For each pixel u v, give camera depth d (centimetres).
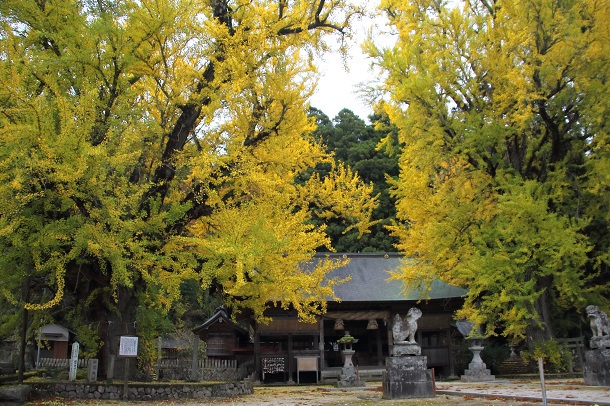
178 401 1184
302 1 1341
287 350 2244
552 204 1886
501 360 2103
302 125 1407
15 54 991
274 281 1261
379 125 1973
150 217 1189
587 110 1666
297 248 1355
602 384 1291
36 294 1470
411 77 1692
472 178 1877
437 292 2195
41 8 1139
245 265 1100
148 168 1359
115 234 1041
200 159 1116
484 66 1780
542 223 1609
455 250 1791
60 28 1141
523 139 1978
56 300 1012
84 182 1003
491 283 1616
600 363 1304
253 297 1395
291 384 1986
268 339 2294
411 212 1902
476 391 1202
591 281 2034
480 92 1902
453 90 1836
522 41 1642
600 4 1656
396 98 1750
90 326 1420
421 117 1770
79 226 1052
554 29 1645
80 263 1216
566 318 2338
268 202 1307
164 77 1224
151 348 1483
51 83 1003
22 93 942
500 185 1758
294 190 1522
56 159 947
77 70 1113
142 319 1491
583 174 1894
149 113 1326
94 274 1314
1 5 1079
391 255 2500
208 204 1268
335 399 1188
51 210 1116
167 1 1127
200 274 1189
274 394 1411
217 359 2441
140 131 1149
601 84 1672
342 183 1762
